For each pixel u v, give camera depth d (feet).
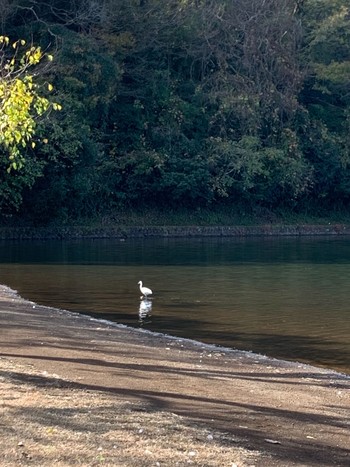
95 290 104.27
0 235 192.54
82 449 32.89
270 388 51.93
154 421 38.47
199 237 220.43
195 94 233.76
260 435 38.83
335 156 250.78
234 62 241.55
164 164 223.51
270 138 241.35
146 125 224.12
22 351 56.95
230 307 91.25
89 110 203.31
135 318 83.30
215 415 42.04
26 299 95.14
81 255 153.58
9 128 55.57
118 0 215.92
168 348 65.41
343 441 39.50
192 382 51.19
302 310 89.30
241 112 232.53
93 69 198.59
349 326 79.77
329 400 49.67
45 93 183.73
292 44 248.73
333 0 269.03
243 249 174.29
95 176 207.31
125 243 190.08
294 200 247.29
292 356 66.28
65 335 66.85
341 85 262.06
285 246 184.96
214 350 67.05
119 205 221.66
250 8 240.32
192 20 232.53
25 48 192.24
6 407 38.14
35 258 146.00
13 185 181.68
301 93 264.31
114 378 49.60
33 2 197.16
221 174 227.40
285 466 33.88
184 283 112.57
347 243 197.06
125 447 33.81
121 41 216.54
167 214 229.04
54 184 191.01
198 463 32.71
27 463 30.71
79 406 39.83
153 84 225.97
